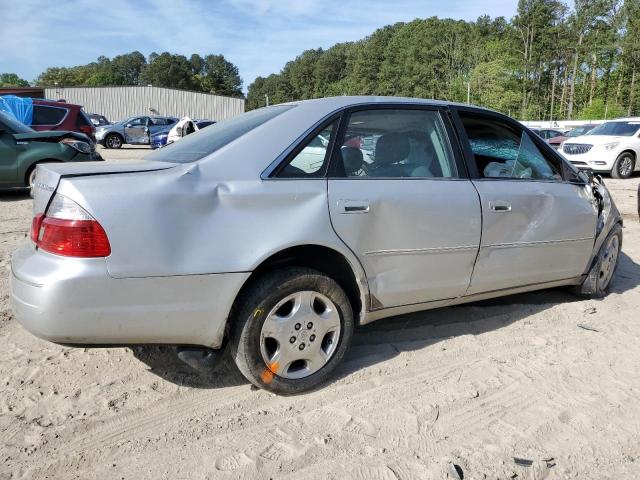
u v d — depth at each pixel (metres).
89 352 3.49
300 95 168.00
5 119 9.67
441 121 3.60
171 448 2.58
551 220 3.97
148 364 3.36
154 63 141.25
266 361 2.90
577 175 4.36
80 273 2.47
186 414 2.85
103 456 2.51
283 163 2.96
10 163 9.34
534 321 4.20
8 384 3.10
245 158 2.91
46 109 14.23
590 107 67.62
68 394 3.01
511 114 78.56
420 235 3.29
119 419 2.79
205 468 2.44
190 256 2.65
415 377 3.29
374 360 3.48
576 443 2.69
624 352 3.70
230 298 2.74
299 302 2.95
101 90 46.19
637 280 5.40
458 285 3.54
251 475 2.39
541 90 94.00
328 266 3.16
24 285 2.56
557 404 3.02
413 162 3.44
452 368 3.42
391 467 2.46
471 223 3.49
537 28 88.25
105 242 2.50
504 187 3.73
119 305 2.55
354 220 3.05
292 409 2.91
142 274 2.56
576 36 85.81
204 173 2.79
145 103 47.41
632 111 73.81
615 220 4.62
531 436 2.73
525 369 3.42
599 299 4.69
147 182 2.65
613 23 80.38
